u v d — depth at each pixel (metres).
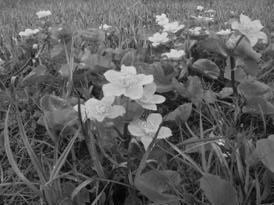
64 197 0.26
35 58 0.54
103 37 0.54
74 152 0.32
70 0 1.47
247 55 0.36
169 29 0.55
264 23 0.84
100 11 1.08
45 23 0.65
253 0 1.32
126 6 1.17
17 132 0.38
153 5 1.21
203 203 0.25
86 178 0.28
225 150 0.30
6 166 0.33
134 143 0.29
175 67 0.46
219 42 0.37
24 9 1.32
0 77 0.50
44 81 0.46
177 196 0.25
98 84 0.43
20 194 0.29
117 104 0.27
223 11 1.04
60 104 0.34
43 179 0.25
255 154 0.26
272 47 0.51
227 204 0.23
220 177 0.25
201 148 0.28
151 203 0.26
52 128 0.31
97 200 0.26
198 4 1.28
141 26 0.76
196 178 0.29
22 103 0.42
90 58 0.43
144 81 0.26
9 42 0.66
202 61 0.45
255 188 0.27
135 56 0.46
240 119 0.38
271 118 0.37
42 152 0.33
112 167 0.29
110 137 0.29
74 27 0.77
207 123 0.38
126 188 0.28
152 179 0.25
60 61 0.49
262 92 0.37
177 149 0.27
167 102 0.41
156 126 0.26
